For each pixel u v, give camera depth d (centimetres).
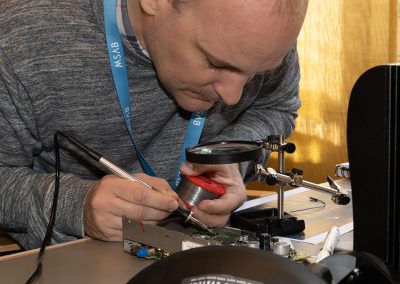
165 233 84
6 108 119
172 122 135
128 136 130
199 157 87
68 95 121
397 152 64
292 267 42
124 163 135
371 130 65
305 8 87
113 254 88
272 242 79
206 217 97
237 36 85
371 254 61
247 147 93
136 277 43
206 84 98
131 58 118
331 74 260
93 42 119
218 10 86
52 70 119
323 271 48
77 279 77
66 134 110
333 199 100
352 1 252
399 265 64
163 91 126
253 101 153
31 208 112
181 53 96
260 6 83
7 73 116
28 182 116
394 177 64
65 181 111
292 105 163
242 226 98
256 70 91
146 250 85
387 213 65
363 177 67
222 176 107
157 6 99
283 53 89
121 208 94
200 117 132
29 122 122
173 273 42
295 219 95
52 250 90
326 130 266
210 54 90
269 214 103
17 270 81
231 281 40
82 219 102
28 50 117
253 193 135
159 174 137
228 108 141
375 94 65
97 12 118
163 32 99
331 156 267
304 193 120
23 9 118
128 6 112
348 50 256
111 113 125
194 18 91
